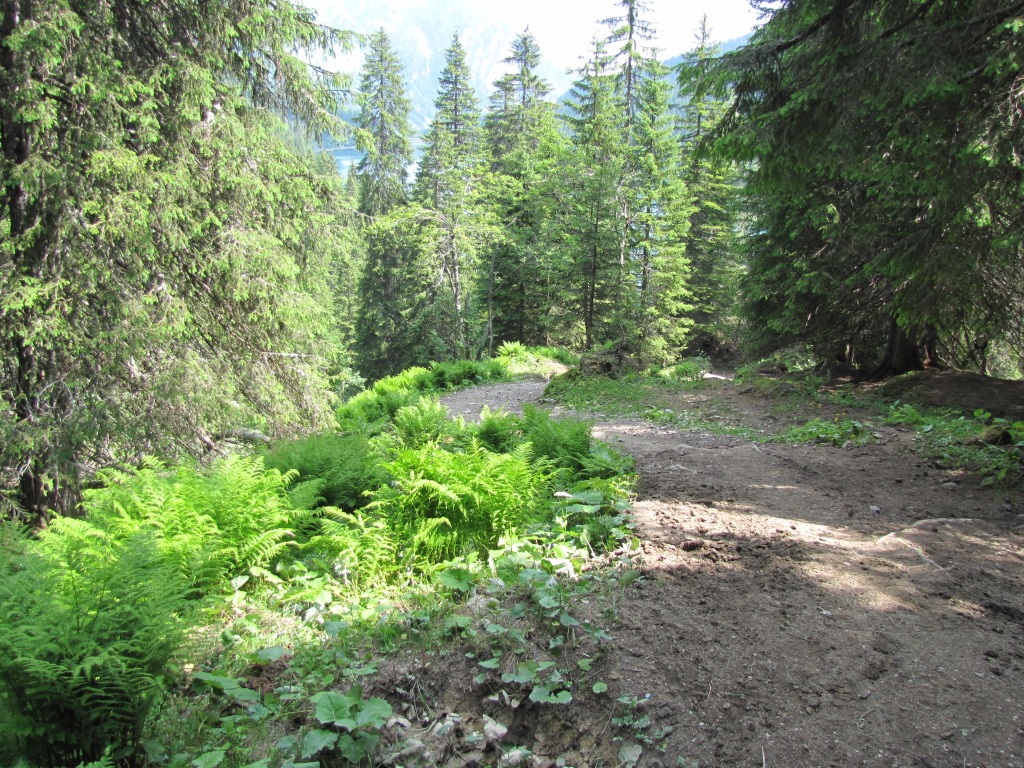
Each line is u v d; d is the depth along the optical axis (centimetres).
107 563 303
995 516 514
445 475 491
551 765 268
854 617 356
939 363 1340
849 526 500
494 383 1828
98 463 746
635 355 1714
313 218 981
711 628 345
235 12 821
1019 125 494
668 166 2645
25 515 689
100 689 236
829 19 554
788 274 1466
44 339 681
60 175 664
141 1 756
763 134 564
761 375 1388
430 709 296
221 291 876
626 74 3003
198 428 821
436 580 419
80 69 696
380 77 3759
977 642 331
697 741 270
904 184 654
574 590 384
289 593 420
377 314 3569
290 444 702
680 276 2681
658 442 877
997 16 488
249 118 885
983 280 721
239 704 296
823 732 271
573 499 534
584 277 2558
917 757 255
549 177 2872
